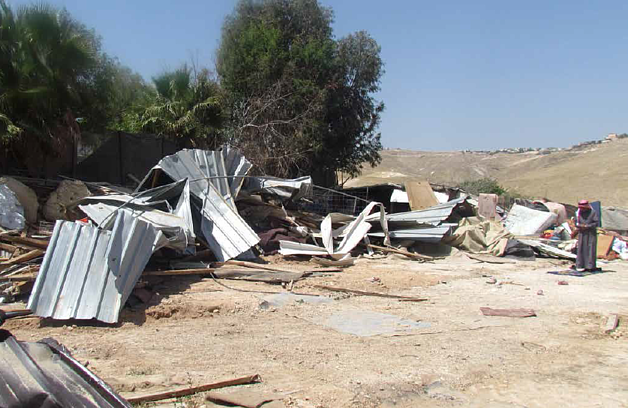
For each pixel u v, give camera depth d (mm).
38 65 12484
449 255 15516
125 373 5168
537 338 6973
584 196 66562
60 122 13391
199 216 12117
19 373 2934
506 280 11750
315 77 25266
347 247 14016
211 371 5328
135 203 10930
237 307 8047
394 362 5781
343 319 7688
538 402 4812
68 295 7070
